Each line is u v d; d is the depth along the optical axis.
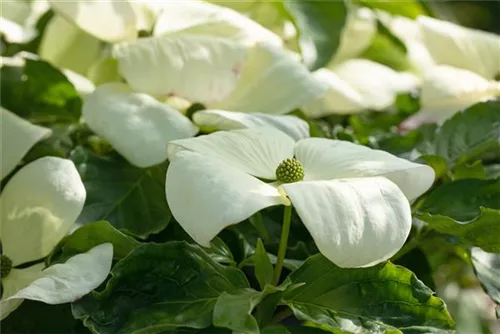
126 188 0.50
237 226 0.49
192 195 0.41
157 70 0.51
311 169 0.45
